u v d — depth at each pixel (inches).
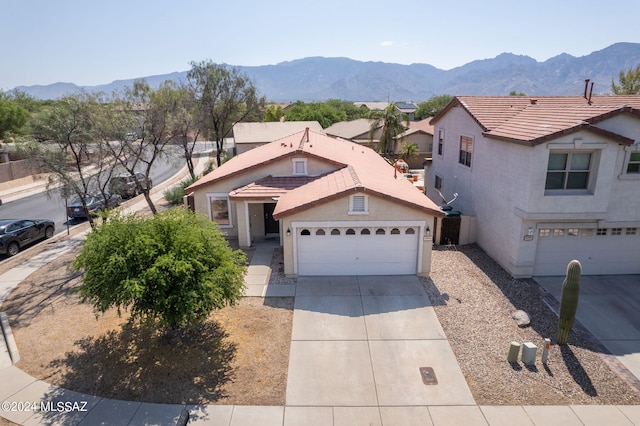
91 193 800.3
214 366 378.0
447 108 837.2
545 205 528.4
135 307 368.8
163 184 1455.5
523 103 734.5
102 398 339.0
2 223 722.2
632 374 371.2
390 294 514.0
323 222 544.4
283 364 380.8
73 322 459.2
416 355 393.7
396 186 631.2
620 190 536.7
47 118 701.9
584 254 568.7
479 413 322.7
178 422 309.7
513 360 384.5
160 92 1032.8
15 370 375.6
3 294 538.0
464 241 713.0
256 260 630.5
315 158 709.3
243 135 1628.9
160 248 373.1
